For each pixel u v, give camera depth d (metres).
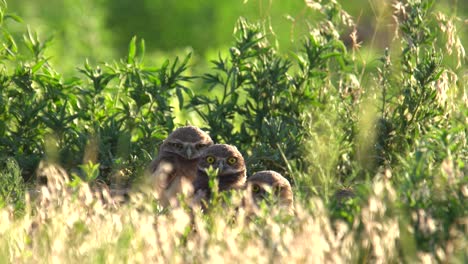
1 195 11.18
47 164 13.09
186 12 34.72
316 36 14.66
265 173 11.43
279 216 8.70
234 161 11.95
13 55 14.75
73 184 10.27
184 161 12.78
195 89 24.08
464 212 8.66
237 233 8.59
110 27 35.09
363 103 13.77
